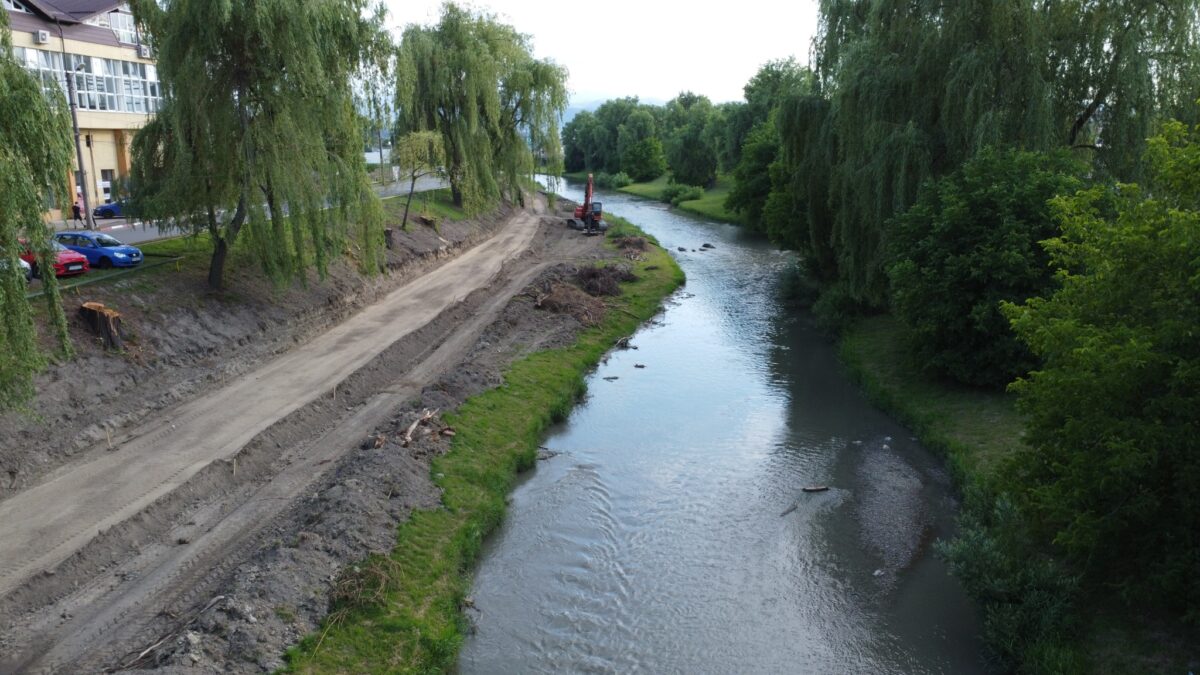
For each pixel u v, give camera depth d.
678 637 16.22
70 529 16.58
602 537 20.14
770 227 52.34
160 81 26.62
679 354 36.34
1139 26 27.91
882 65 31.84
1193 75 27.44
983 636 15.76
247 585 14.75
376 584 15.80
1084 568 16.12
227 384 25.61
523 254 52.12
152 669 12.26
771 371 33.84
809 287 46.06
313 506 18.22
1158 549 14.39
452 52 53.41
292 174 27.70
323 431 23.12
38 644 13.47
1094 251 15.80
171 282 28.36
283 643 13.78
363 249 32.72
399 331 32.31
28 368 16.48
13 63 16.50
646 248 58.78
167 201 27.05
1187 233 13.46
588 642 15.98
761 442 26.25
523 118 63.09
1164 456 13.76
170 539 16.98
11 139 16.09
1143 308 14.84
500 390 28.33
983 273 25.97
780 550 19.58
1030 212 25.81
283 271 28.39
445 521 19.19
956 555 16.55
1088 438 14.80
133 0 27.34
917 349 29.38
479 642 15.82
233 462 19.95
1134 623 14.73
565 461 24.64
